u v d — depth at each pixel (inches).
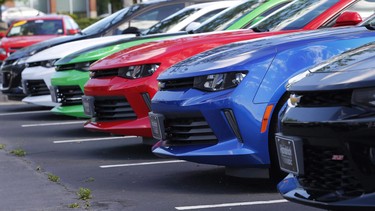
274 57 292.8
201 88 297.6
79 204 300.4
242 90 288.5
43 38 920.9
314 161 216.4
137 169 374.6
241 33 378.6
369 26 311.0
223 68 293.0
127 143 466.3
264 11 438.6
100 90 394.0
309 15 375.6
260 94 288.7
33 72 588.7
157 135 318.3
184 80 305.7
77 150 446.9
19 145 479.8
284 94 288.4
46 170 383.2
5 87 693.3
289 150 222.1
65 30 943.7
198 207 285.7
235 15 450.9
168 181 339.6
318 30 321.1
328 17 368.8
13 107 732.7
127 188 328.8
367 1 375.2
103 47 503.8
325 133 205.9
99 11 2036.2
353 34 300.4
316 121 208.2
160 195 310.7
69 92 513.0
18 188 337.1
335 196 209.5
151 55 378.9
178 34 465.1
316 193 217.3
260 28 387.9
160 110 313.7
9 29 957.8
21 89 674.8
